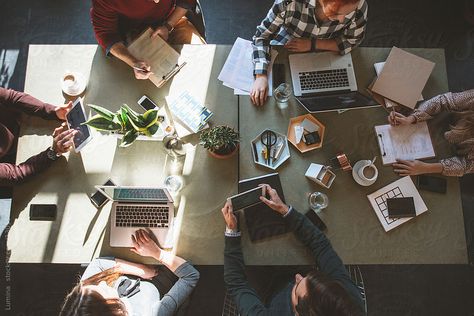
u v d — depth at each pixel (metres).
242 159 1.80
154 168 1.78
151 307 1.71
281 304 1.61
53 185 1.76
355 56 1.91
